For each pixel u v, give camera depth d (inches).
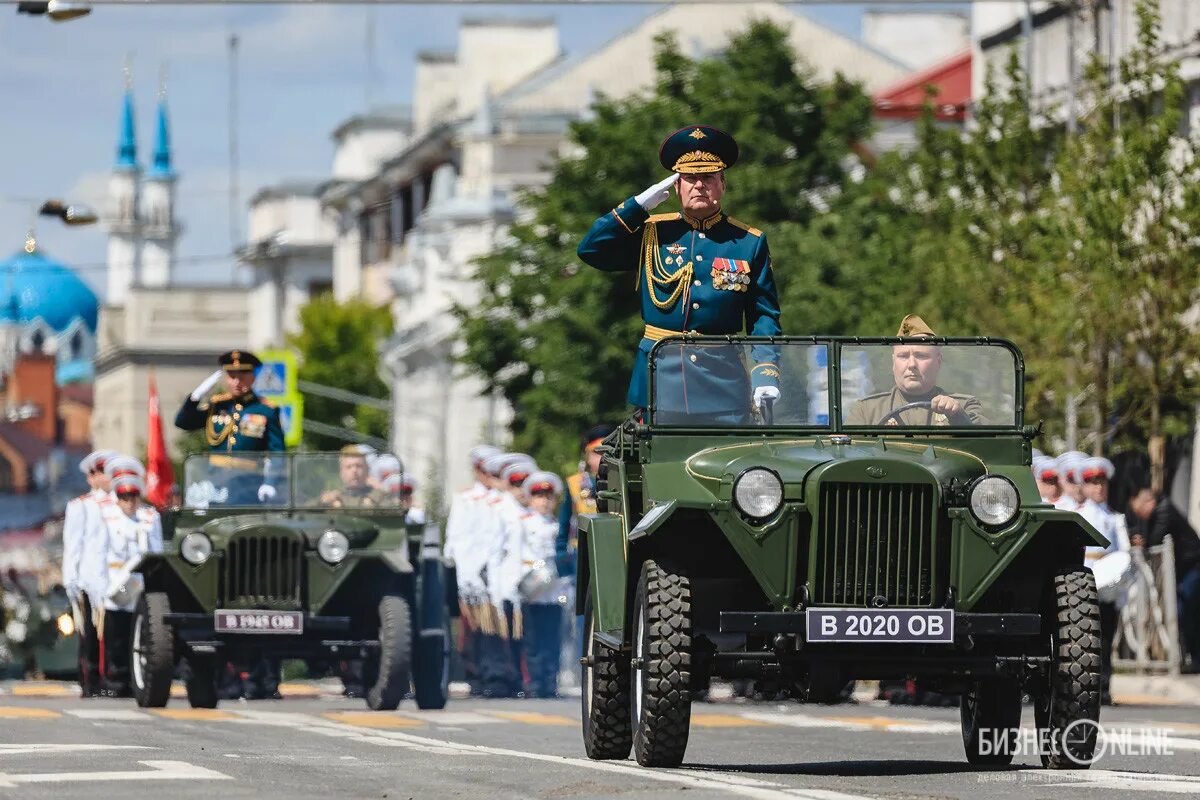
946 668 780.6
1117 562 1422.2
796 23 5364.2
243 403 1387.8
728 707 1381.6
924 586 776.3
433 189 5644.7
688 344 837.2
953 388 840.9
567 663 1809.8
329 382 5669.3
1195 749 954.7
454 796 685.3
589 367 2866.6
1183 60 2246.6
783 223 2810.0
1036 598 793.6
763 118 2979.8
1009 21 2723.9
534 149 5290.4
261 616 1285.7
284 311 7485.2
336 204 6717.5
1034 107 2568.9
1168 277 1878.7
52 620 1818.4
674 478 804.6
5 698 1460.4
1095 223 1872.5
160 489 1972.2
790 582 772.6
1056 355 1899.6
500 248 3166.8
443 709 1326.3
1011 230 2071.9
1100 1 2391.7
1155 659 1635.1
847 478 770.8
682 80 3034.0
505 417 4734.3
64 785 714.2
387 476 1386.6
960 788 716.0
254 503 1338.6
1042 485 1443.2
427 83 6628.9
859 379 840.3
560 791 697.6
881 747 968.3
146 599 1309.1
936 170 2268.7
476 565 1663.4
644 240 881.5
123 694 1507.1
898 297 2207.2
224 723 1106.1
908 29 5644.7
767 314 874.8
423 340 4879.4
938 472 782.5
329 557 1296.8
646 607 772.6
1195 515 2103.8
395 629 1278.3
